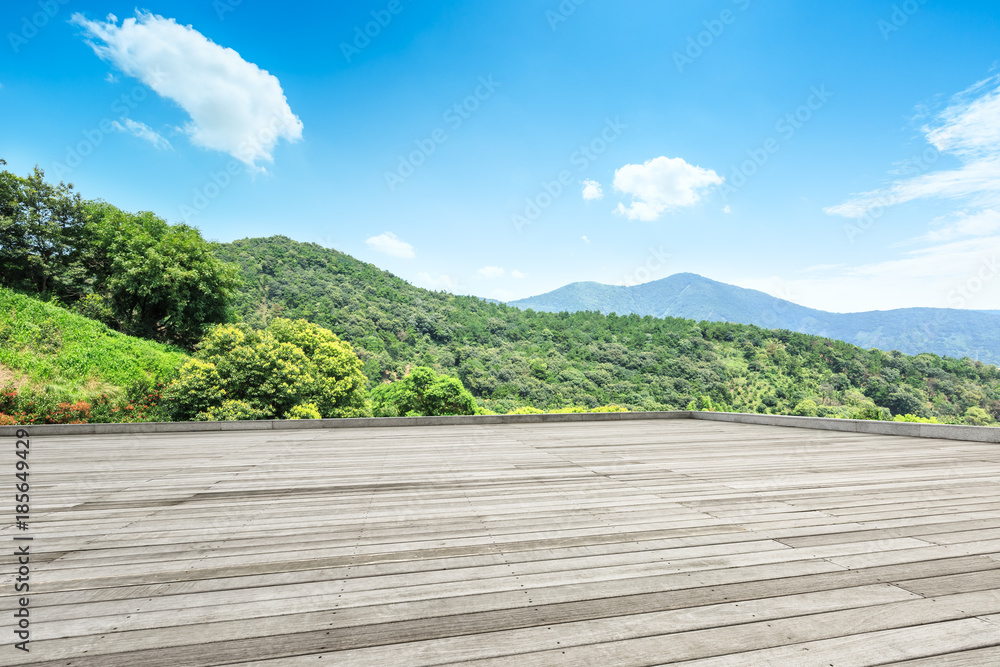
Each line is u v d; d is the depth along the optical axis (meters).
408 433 7.20
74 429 7.17
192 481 3.88
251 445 5.96
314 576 1.99
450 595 1.81
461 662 1.38
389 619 1.63
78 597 1.81
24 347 14.91
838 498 3.25
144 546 2.37
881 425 7.05
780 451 5.38
